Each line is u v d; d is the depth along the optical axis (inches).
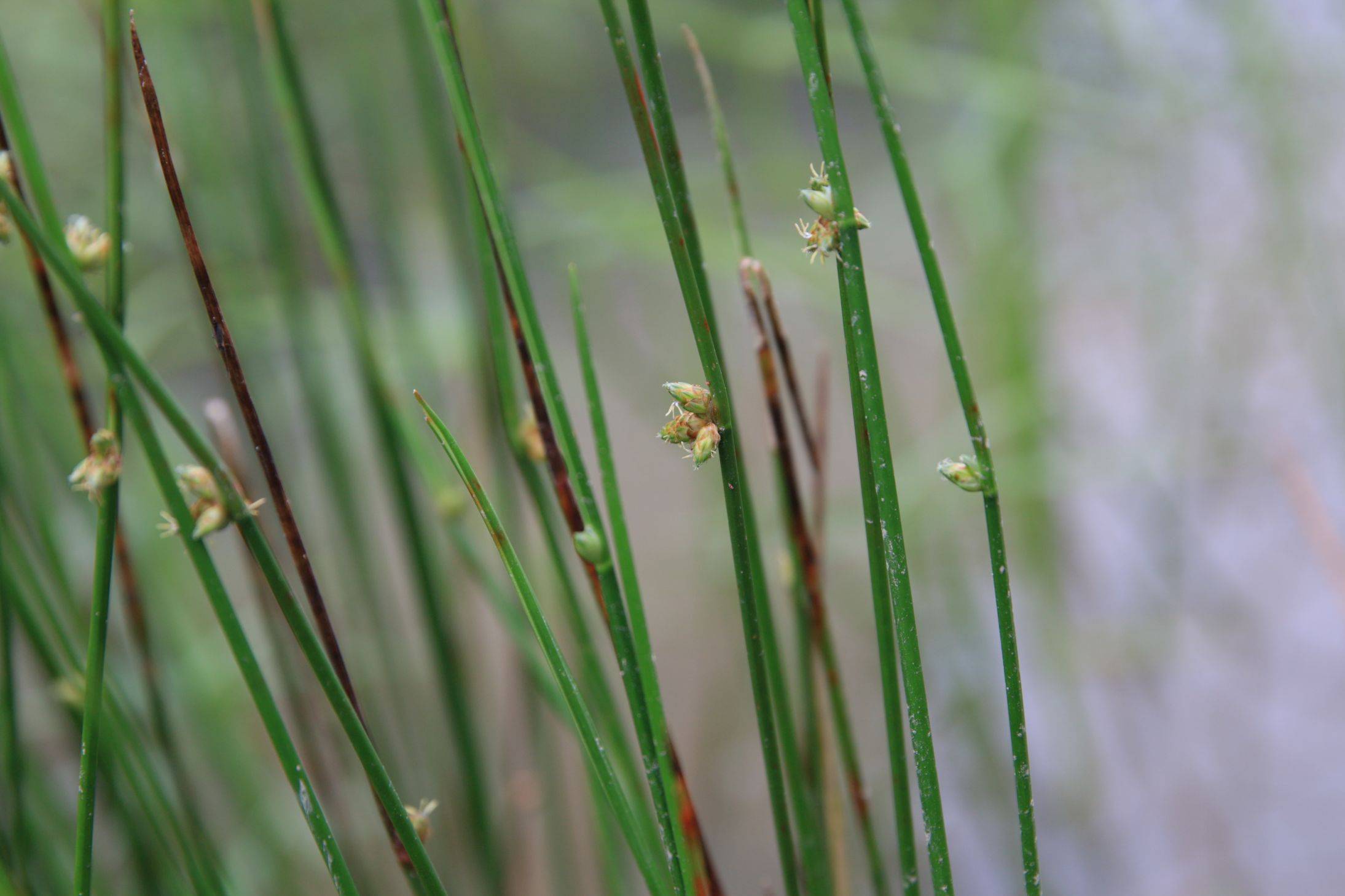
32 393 30.3
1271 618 47.4
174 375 51.5
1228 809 42.8
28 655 27.6
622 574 22.8
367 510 37.5
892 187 59.6
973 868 42.4
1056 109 42.4
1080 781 42.0
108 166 23.0
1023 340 41.4
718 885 23.6
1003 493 43.3
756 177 48.1
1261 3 40.4
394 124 42.3
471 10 32.4
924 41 44.6
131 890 26.4
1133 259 46.3
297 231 31.1
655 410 49.2
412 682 33.8
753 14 42.5
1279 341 49.5
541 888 38.6
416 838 23.0
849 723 24.5
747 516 23.8
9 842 25.3
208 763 34.9
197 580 39.1
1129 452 43.2
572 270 22.7
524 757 37.0
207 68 33.3
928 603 42.6
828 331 49.8
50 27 40.1
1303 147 41.6
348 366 37.2
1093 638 44.3
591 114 60.2
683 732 48.6
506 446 27.9
